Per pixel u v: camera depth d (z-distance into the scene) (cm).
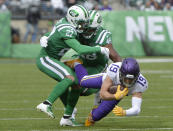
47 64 1692
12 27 5162
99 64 1791
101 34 1777
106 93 1507
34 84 3100
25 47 5081
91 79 1599
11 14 5347
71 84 1631
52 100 1612
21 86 2989
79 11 1688
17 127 1636
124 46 4975
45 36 1736
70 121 1678
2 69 4066
